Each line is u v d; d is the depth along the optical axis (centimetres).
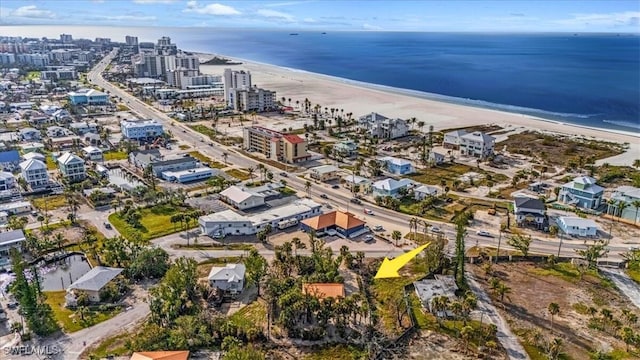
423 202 15925
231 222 13862
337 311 9562
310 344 9238
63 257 12569
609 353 8931
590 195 15950
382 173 19688
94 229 14088
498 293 10862
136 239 12912
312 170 19250
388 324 9888
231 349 8331
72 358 8725
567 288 11262
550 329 9681
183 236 13762
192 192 17288
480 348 9075
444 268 11925
